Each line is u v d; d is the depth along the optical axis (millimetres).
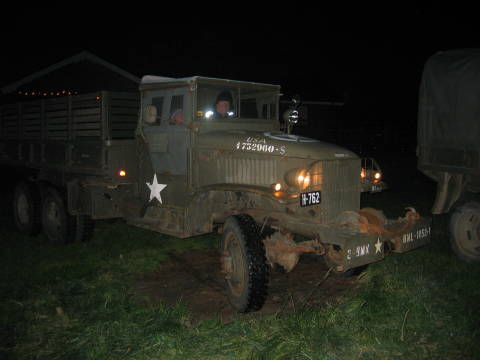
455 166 6312
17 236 7871
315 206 4777
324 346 3879
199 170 5754
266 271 4555
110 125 6645
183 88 5801
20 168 9180
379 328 4191
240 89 6168
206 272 6020
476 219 6039
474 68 6102
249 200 5359
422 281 5223
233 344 3936
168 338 3990
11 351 3900
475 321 4273
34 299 4875
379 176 5406
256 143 5148
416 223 4867
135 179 6789
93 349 3850
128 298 4926
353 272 5688
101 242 7277
